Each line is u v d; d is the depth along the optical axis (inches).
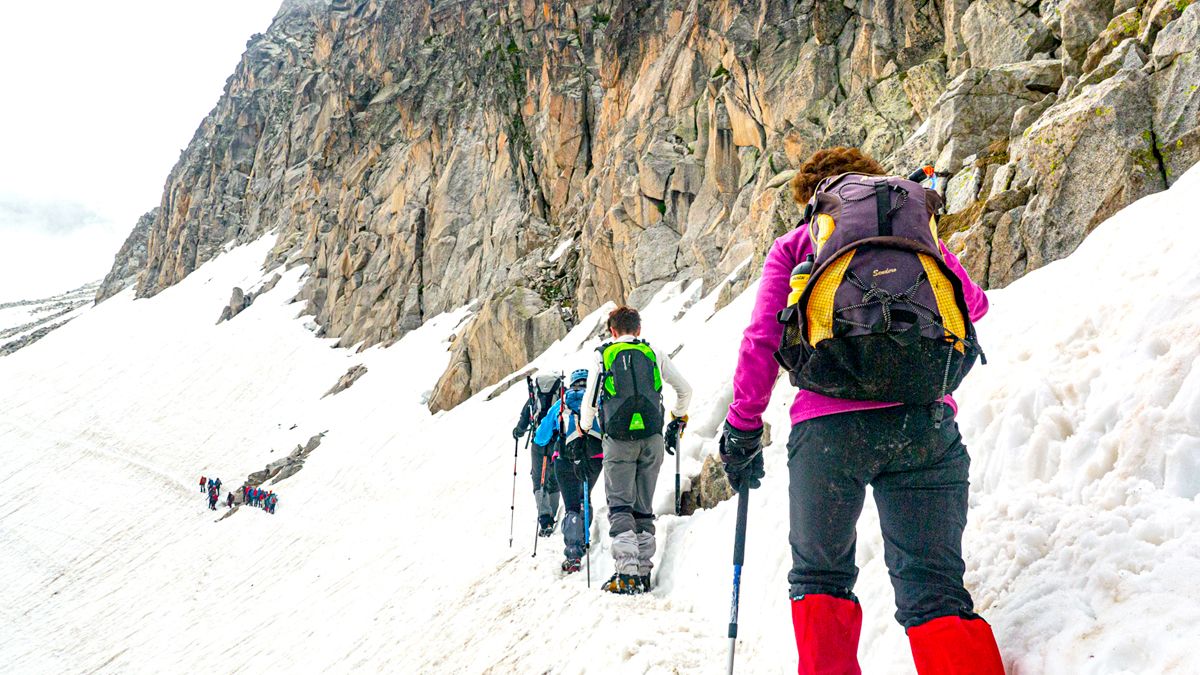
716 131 700.7
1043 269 173.6
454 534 401.4
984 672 69.6
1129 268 127.8
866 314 70.3
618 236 782.5
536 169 1184.8
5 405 2091.5
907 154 319.3
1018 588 86.4
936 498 76.3
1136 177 176.1
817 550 82.7
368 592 378.6
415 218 1352.1
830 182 84.4
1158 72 185.6
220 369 1681.8
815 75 584.7
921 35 492.1
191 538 968.9
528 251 1090.1
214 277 2425.0
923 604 75.1
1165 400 90.9
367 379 1206.3
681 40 816.3
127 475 1392.7
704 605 165.5
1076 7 269.9
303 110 2642.7
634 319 204.1
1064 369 116.8
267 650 398.3
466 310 1182.3
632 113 866.1
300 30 3528.5
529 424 288.2
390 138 1657.2
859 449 75.0
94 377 2046.0
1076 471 97.2
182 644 590.6
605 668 148.8
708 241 674.8
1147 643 66.6
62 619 900.6
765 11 662.5
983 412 128.4
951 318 71.2
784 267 83.0
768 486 181.9
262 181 2733.8
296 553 673.0
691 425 252.2
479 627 221.6
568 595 203.3
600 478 284.8
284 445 1170.6
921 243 73.6
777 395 219.8
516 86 1298.0
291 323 1696.6
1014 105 286.5
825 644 82.0
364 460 863.7
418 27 1852.9
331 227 1895.9
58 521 1294.3
